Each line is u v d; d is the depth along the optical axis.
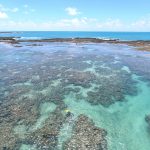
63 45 78.69
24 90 26.39
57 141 15.83
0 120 18.92
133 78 32.44
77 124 18.14
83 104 22.70
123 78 32.38
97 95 25.25
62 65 41.25
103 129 17.59
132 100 24.12
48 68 38.50
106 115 20.52
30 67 39.38
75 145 15.27
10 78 31.69
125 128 18.30
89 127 17.67
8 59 47.59
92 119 19.45
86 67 39.53
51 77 32.31
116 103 23.30
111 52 59.06
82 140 15.86
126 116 20.48
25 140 15.97
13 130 17.34
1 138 16.12
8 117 19.52
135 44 79.44
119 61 45.50
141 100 24.17
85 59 47.72
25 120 18.98
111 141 16.14
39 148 15.09
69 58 49.00
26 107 21.58
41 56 52.00
